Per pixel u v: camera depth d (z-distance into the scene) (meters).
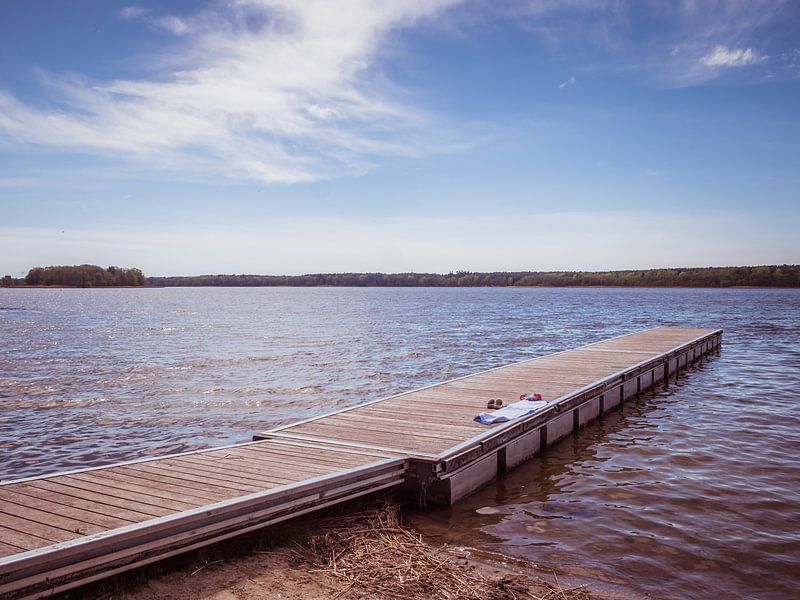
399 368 21.17
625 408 13.84
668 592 5.33
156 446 11.51
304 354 25.45
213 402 15.55
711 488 8.23
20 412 14.51
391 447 7.89
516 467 9.17
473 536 6.57
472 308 70.31
